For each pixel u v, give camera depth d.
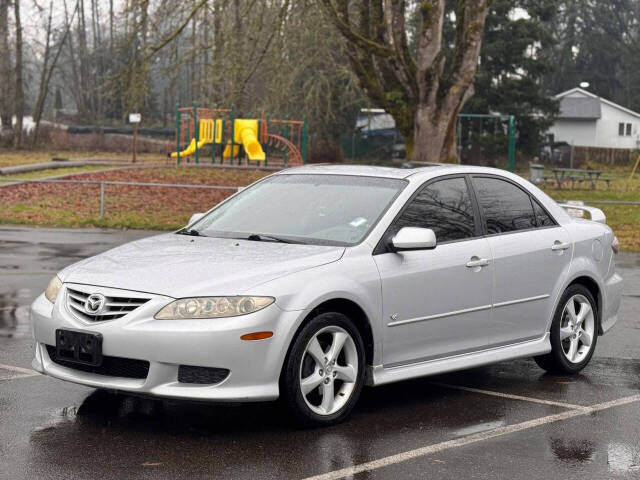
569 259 8.71
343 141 74.31
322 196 7.82
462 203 8.01
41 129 64.75
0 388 7.65
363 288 6.93
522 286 8.22
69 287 6.71
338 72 53.69
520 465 6.02
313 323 6.60
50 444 6.19
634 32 115.75
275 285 6.46
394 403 7.59
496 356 8.03
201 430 6.60
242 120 44.72
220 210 8.19
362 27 27.31
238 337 6.23
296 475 5.71
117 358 6.44
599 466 6.04
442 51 26.09
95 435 6.41
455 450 6.31
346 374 6.87
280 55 29.50
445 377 8.63
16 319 10.70
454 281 7.61
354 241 7.20
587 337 8.95
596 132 93.38
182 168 41.84
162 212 25.19
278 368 6.41
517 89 73.31
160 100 92.75
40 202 25.88
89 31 91.19
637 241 21.70
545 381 8.51
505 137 71.25
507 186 8.52
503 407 7.52
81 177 34.06
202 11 27.41
